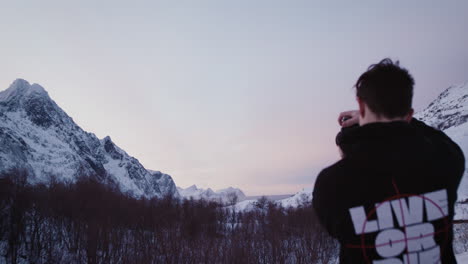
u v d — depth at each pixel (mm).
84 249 29703
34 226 31438
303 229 34250
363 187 1011
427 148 1037
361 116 1145
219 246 27266
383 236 987
